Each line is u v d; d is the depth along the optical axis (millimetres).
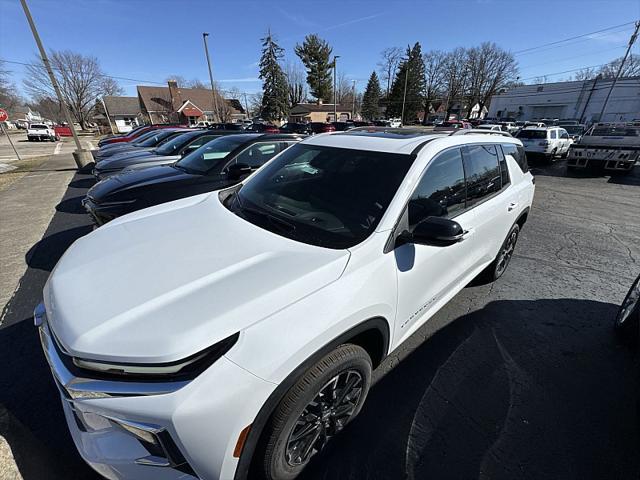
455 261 2439
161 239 1832
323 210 1972
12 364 2410
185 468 1210
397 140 2312
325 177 2201
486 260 3133
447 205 2281
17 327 2832
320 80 58469
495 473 1718
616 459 1805
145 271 1512
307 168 2342
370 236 1729
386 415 2029
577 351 2637
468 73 58250
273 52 42969
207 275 1462
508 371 2410
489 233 2875
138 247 1746
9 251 4406
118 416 1146
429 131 2756
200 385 1135
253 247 1695
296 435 1515
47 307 1438
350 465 1737
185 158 5281
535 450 1844
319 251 1632
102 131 51344
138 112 58344
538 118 49375
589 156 11297
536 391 2242
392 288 1770
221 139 5328
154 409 1111
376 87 61156
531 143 14367
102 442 1278
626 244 5012
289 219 1964
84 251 1785
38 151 22547
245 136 5145
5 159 17438
